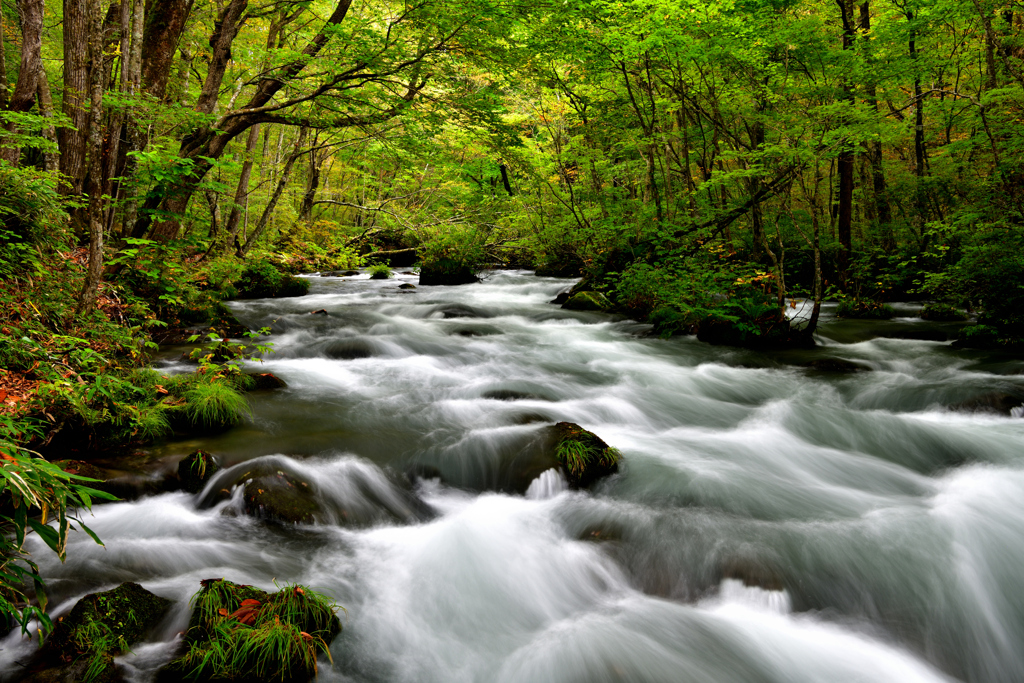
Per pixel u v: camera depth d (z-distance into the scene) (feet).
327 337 36.58
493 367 30.63
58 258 25.25
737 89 40.40
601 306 48.73
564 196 59.67
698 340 38.09
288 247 66.95
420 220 73.26
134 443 18.28
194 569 13.17
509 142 46.14
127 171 36.99
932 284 41.73
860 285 49.34
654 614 12.84
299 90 42.96
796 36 37.04
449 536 15.10
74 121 33.37
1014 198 38.14
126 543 13.73
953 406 25.03
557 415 23.26
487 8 36.76
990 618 13.19
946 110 49.11
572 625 12.46
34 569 9.84
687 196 48.60
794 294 50.90
